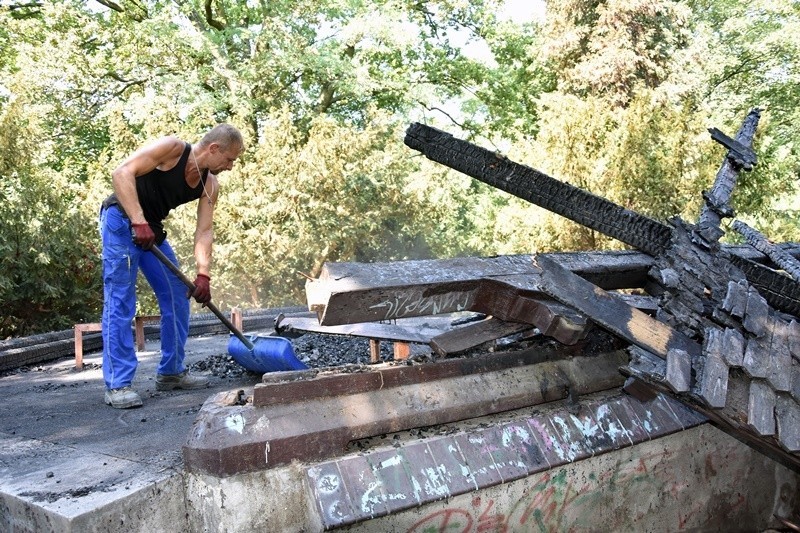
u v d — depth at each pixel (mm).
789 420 3580
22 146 10992
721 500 4660
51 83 15500
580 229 11016
